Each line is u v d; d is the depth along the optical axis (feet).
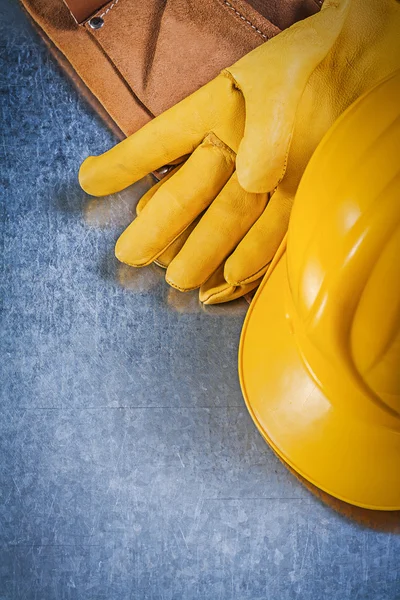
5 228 4.63
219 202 4.25
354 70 3.99
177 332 4.43
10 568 3.97
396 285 3.05
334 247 3.13
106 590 3.94
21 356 4.36
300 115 3.97
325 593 3.93
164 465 4.15
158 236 4.29
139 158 4.33
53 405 4.27
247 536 4.02
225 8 5.00
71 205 4.69
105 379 4.33
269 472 4.14
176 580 3.95
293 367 3.83
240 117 4.12
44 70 4.98
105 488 4.10
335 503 4.09
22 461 4.16
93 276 4.54
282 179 4.12
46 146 4.82
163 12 5.01
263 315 4.08
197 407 4.27
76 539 4.02
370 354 3.28
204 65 4.94
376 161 3.07
